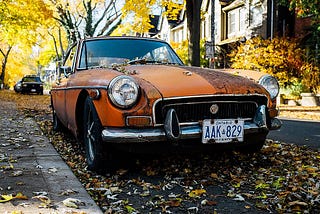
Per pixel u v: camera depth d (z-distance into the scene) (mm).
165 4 14391
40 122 8258
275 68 18016
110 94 3338
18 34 23188
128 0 14469
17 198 2938
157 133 3307
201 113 3453
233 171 3861
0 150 4859
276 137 6457
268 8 21750
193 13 13367
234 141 3539
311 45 18641
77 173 3850
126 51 4867
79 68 4707
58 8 24578
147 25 15102
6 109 11820
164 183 3482
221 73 4016
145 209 2871
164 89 3385
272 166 4086
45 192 3107
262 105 3676
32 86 28328
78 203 2867
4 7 20375
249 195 3133
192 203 2992
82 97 4129
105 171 3766
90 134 3848
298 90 17328
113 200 3070
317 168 3936
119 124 3326
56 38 37375
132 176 3707
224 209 2861
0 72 50219
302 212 2748
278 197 3059
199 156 4348
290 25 21172
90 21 26984
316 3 14336
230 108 3561
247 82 3770
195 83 3508
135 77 3600
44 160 4312
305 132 7172
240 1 25812
